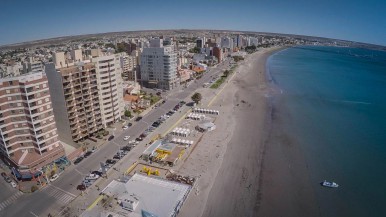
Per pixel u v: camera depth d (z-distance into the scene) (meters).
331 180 92.12
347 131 133.00
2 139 88.31
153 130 127.88
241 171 96.44
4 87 84.38
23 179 87.94
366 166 100.94
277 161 104.06
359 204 80.44
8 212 74.75
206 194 83.31
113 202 75.75
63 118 106.81
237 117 150.25
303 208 78.75
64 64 106.25
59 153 97.00
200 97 170.00
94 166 96.62
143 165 97.94
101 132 122.00
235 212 76.56
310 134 129.12
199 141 118.50
